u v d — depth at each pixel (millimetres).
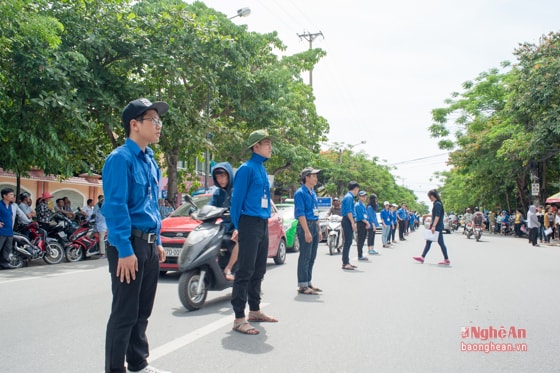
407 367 4086
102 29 14375
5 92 12000
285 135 25406
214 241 6504
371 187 55000
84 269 10875
